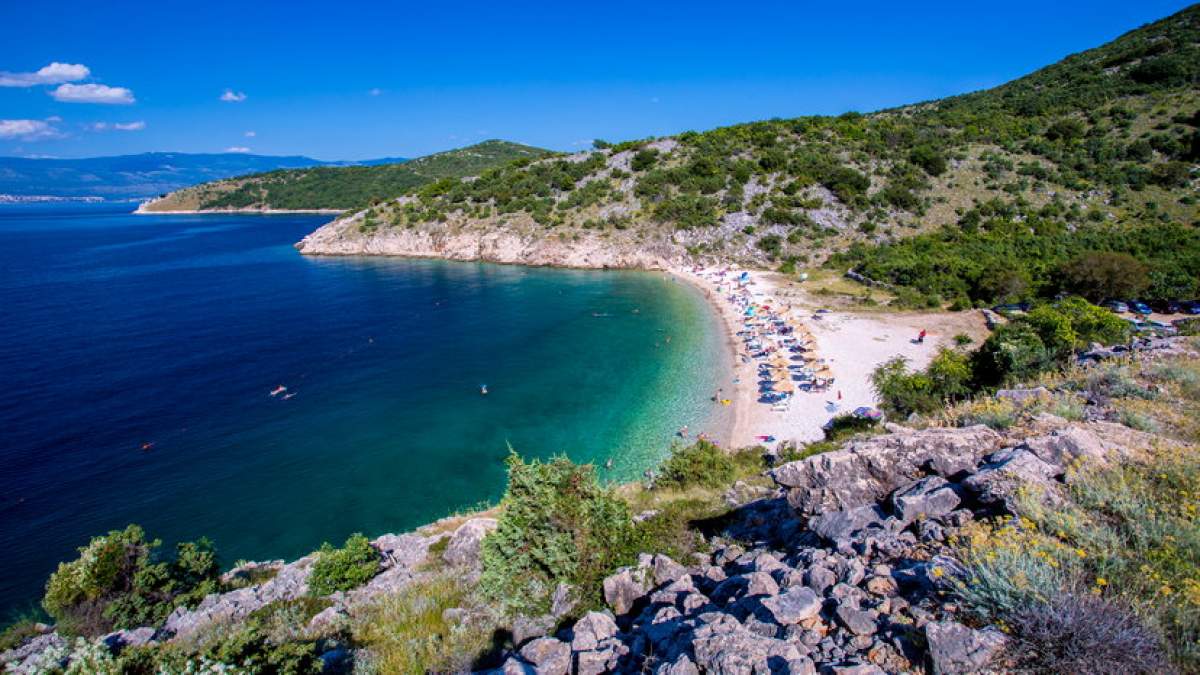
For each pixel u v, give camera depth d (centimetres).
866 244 8994
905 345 5316
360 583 1675
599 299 8138
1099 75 13025
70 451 3856
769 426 3991
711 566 1027
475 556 1619
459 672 915
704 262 9662
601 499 1187
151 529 3083
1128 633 517
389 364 5541
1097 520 723
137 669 827
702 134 13662
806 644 619
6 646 1795
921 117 13700
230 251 13450
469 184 13938
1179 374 1423
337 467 3688
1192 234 6956
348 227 13288
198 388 4928
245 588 1853
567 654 771
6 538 2992
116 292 8750
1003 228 8406
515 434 4100
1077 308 3288
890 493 1005
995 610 578
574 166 13088
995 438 1035
